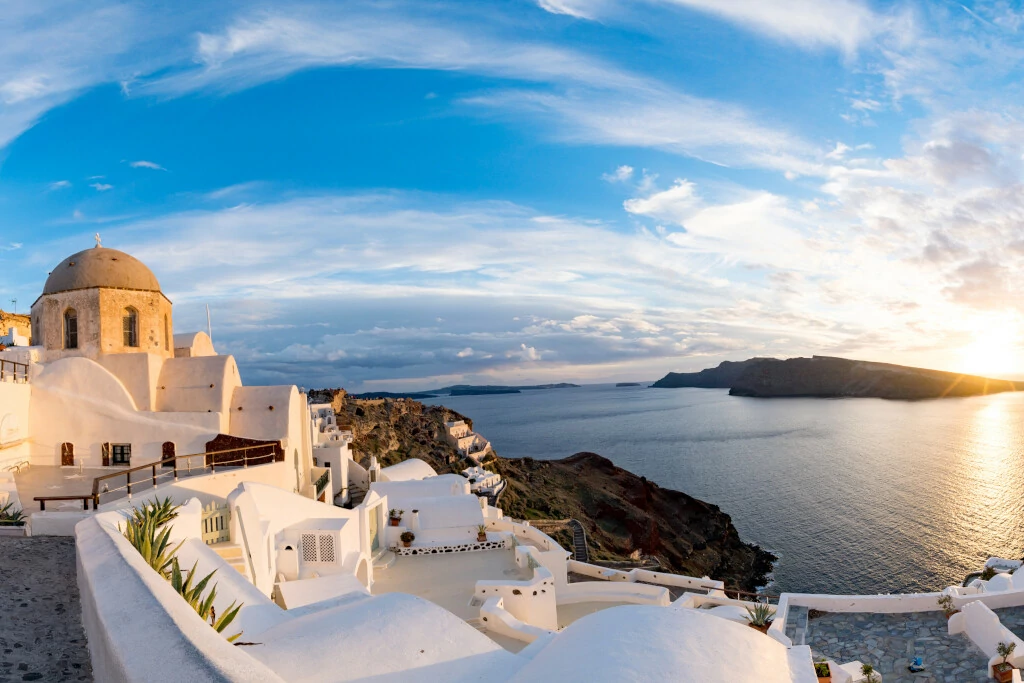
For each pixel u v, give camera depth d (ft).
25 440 91.40
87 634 31.45
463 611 83.25
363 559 90.17
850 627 67.41
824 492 361.10
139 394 97.91
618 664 28.27
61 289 100.12
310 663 36.88
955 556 240.12
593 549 223.10
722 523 298.35
